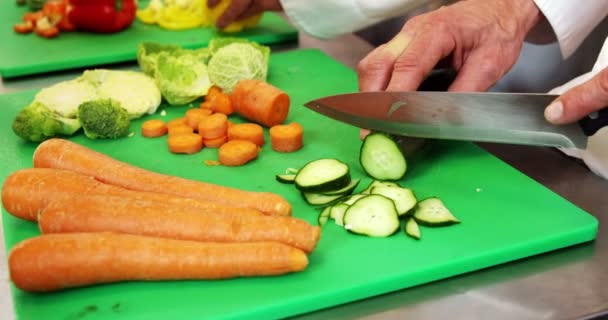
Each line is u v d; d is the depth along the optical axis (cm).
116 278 60
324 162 71
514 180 72
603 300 61
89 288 60
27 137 78
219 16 103
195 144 77
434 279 62
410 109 73
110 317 58
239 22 104
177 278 61
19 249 59
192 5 106
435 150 76
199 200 66
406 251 64
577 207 68
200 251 60
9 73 94
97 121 78
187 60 87
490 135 71
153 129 80
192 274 60
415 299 61
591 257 65
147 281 61
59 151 71
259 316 59
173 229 62
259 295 60
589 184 75
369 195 67
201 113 81
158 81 86
